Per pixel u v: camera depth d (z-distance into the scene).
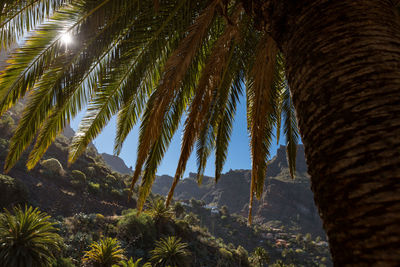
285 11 1.79
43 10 3.00
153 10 3.36
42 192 40.22
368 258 0.88
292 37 1.67
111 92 4.05
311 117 1.32
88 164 64.50
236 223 130.62
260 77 3.30
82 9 3.16
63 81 3.49
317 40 1.44
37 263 14.41
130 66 3.92
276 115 5.08
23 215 15.23
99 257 19.89
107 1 3.04
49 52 3.30
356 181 0.99
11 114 51.12
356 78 1.20
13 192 32.56
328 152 1.15
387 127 1.02
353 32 1.35
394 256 0.81
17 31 3.05
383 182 0.92
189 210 131.62
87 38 3.33
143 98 4.46
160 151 4.19
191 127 3.03
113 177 64.44
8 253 13.41
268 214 191.25
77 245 24.45
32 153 3.78
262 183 4.92
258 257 50.72
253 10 2.33
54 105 3.61
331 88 1.26
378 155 0.98
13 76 3.20
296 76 1.53
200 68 4.39
